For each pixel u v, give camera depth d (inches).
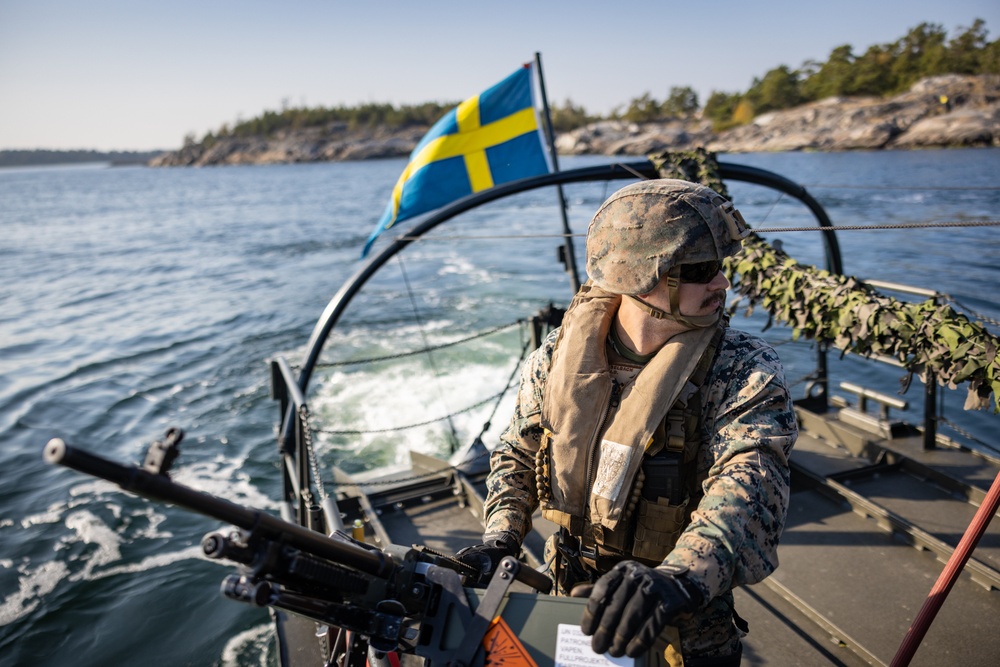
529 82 287.7
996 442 316.5
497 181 296.0
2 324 678.5
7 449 390.9
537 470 64.4
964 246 772.0
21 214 2135.8
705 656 58.9
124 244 1264.8
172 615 248.2
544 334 264.5
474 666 47.6
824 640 126.6
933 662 116.8
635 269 56.2
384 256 214.1
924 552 148.6
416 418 378.9
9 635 242.1
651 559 59.6
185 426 409.7
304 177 4222.4
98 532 303.0
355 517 192.7
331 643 103.9
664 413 56.8
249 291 787.4
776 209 1162.0
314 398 419.5
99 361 547.2
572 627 47.9
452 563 55.4
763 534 48.6
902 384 125.3
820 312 140.3
